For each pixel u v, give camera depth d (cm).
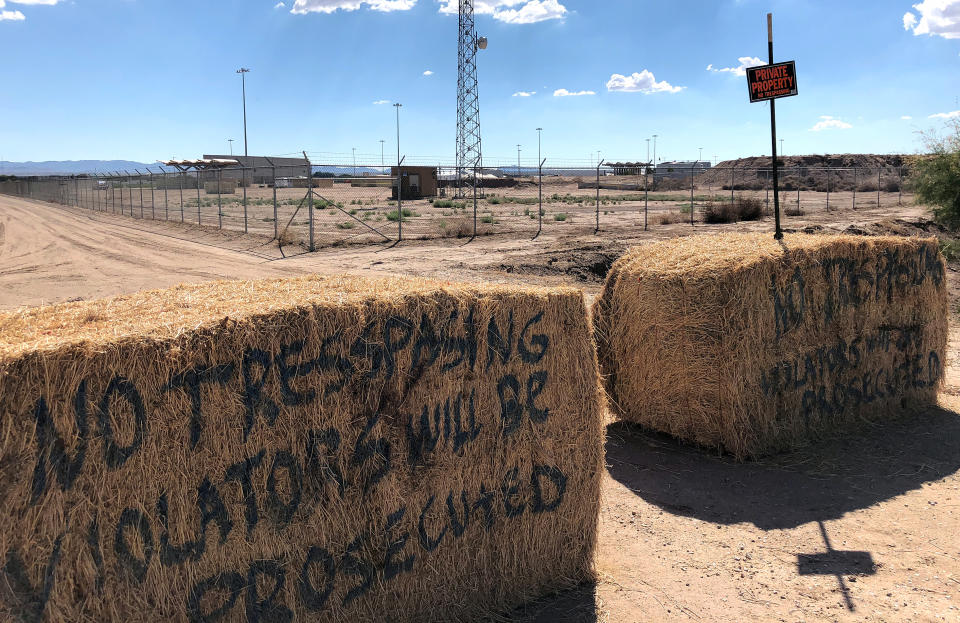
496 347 301
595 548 341
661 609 313
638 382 545
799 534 385
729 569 349
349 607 270
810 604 315
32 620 205
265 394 244
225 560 240
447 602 296
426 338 282
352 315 262
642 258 556
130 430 218
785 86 556
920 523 395
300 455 253
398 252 1755
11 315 266
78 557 211
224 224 2603
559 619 304
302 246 1908
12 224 2873
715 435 501
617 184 6556
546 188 7075
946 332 621
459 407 293
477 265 1455
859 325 554
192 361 228
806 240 549
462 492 296
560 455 324
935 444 519
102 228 2686
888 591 324
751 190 5400
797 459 495
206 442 233
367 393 267
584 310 329
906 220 2045
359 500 268
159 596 227
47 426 204
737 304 479
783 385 511
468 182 6016
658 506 427
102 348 212
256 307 259
